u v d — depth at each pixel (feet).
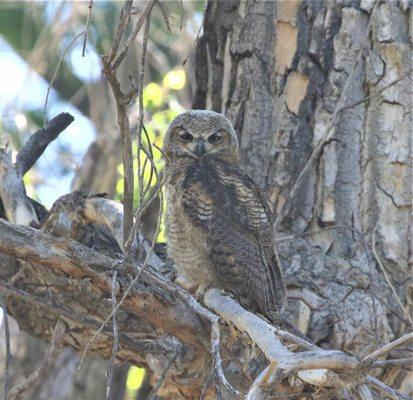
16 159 41.50
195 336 31.30
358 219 38.04
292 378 25.73
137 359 37.32
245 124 40.57
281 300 35.01
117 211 37.24
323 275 36.40
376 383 24.27
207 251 34.42
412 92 38.75
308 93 39.37
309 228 38.19
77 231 38.19
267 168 39.63
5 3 70.49
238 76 41.06
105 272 29.71
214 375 25.68
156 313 30.68
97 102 60.64
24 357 54.03
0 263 37.35
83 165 58.95
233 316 28.60
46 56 57.41
